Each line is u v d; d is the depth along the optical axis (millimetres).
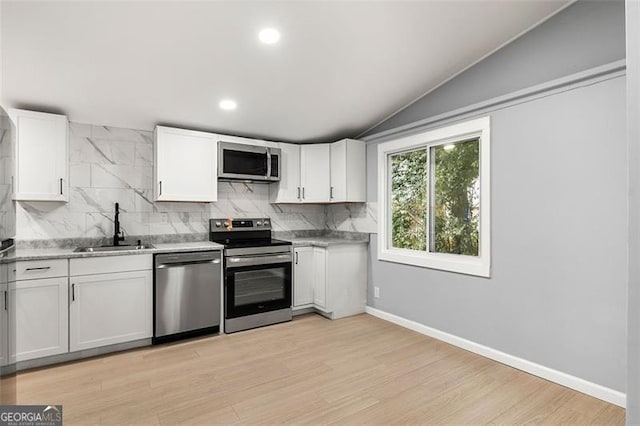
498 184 2719
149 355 2871
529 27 2488
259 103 3262
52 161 2920
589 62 2213
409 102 3475
